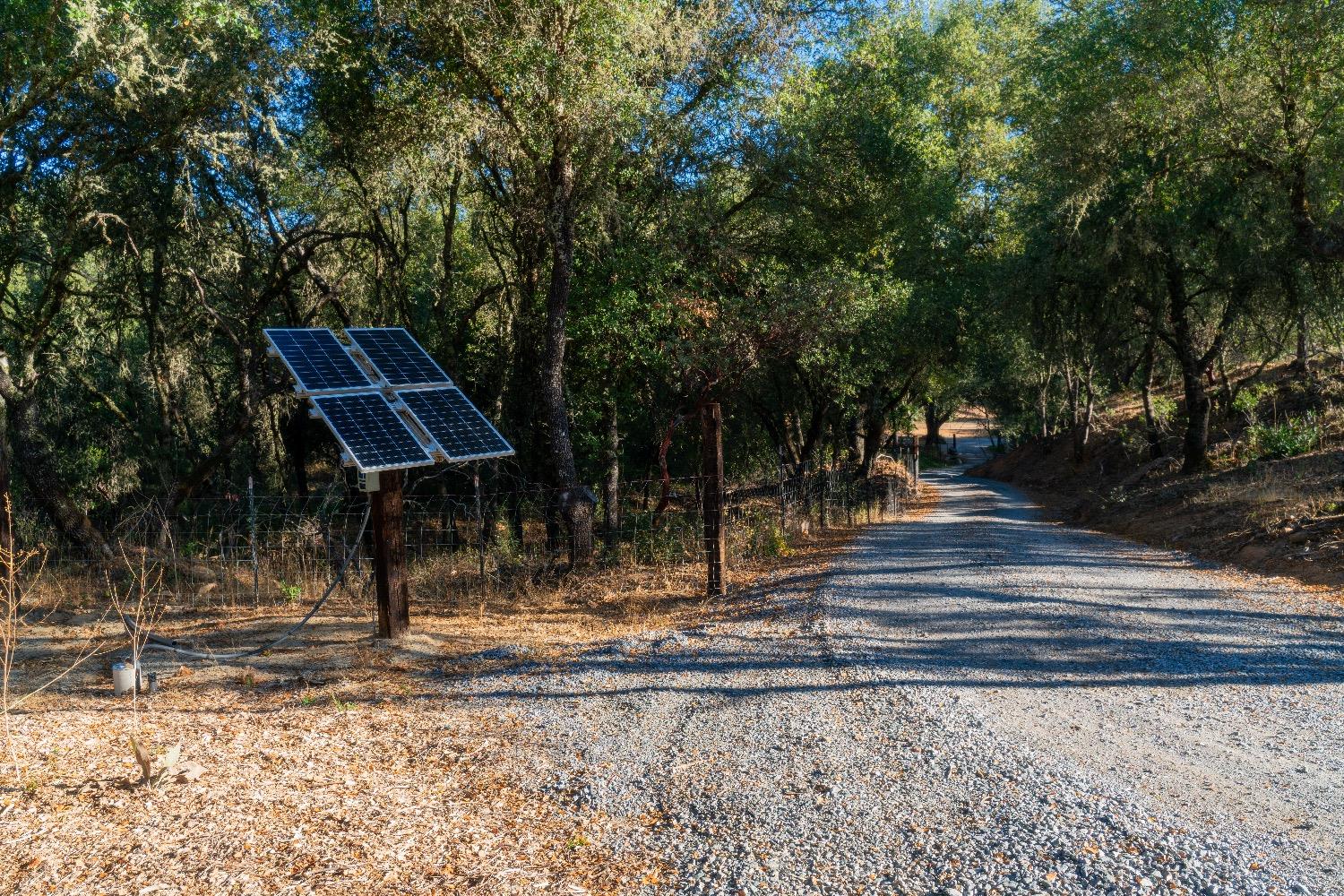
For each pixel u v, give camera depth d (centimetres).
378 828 395
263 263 1770
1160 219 1994
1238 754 443
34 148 1226
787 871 340
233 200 1678
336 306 1830
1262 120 1652
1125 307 2300
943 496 3616
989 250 2953
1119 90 1788
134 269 1578
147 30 1070
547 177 1366
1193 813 364
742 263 1672
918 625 785
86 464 2156
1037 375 3931
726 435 2853
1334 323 2078
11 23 1063
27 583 979
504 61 1202
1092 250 2111
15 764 454
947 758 443
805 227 1720
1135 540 1505
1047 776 410
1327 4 1444
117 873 340
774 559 1349
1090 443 3884
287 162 1508
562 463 1355
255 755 491
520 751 507
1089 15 1908
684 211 1560
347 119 1533
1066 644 698
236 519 1466
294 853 365
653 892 334
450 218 1770
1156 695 555
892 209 1867
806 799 407
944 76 2756
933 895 311
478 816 414
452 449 831
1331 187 1641
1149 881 305
